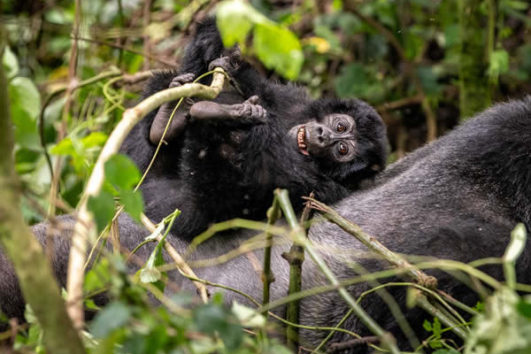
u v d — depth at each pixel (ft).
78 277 15.16
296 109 31.73
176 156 28.43
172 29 41.57
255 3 41.24
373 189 26.81
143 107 18.24
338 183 29.66
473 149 24.99
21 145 31.58
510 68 43.14
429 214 24.12
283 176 27.14
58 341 13.87
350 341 20.36
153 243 25.62
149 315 14.74
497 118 25.25
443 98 43.11
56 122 35.63
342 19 41.45
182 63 28.99
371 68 42.47
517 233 16.75
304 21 43.65
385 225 24.13
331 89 42.73
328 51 43.14
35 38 40.93
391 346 16.71
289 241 24.81
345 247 23.81
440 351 18.35
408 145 42.27
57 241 24.39
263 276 20.52
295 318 21.34
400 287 22.36
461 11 37.63
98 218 15.71
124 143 30.68
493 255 22.67
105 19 42.22
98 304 24.04
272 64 16.67
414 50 43.21
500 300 15.69
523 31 44.60
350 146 30.17
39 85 38.55
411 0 41.55
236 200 25.86
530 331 15.01
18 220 13.96
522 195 24.13
